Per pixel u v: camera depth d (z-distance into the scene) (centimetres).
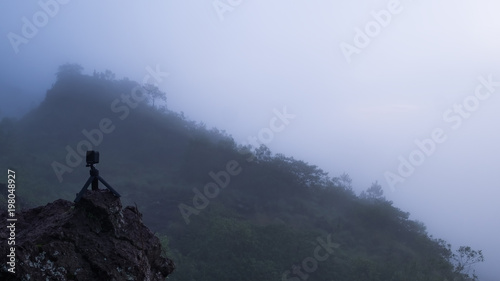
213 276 6588
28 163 10388
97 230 714
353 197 11950
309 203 11112
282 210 10469
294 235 7900
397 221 10025
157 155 12900
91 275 666
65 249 666
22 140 12662
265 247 7406
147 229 788
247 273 6612
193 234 7975
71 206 790
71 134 13625
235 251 7250
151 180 11362
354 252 8725
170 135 13850
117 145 13600
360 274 7175
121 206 755
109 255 689
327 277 7075
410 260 7988
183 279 6331
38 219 766
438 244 8775
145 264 725
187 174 11650
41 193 7762
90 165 750
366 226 9969
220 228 7738
